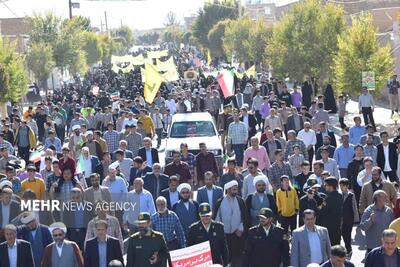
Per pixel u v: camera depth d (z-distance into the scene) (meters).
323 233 11.31
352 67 35.50
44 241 11.99
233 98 35.88
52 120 31.19
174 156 17.25
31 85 61.53
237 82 46.97
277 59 45.84
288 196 14.35
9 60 41.19
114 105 35.44
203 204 12.09
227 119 27.11
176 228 12.62
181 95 37.81
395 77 38.06
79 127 22.20
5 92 39.75
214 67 87.62
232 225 13.52
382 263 10.06
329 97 38.72
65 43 68.81
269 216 11.52
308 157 20.38
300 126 25.03
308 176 15.84
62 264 11.12
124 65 106.31
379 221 12.62
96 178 13.79
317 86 44.75
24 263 11.04
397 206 12.91
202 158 18.22
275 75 47.00
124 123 26.17
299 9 45.50
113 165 15.79
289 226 14.57
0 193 13.07
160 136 31.25
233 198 13.59
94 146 20.88
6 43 42.16
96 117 30.52
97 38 100.69
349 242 14.71
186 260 10.89
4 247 11.02
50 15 68.75
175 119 24.84
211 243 12.02
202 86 54.50
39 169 19.42
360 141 20.19
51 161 17.48
